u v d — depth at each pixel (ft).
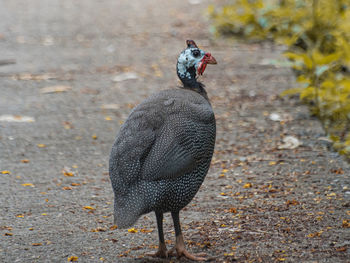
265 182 33.99
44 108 49.73
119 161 23.89
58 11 92.68
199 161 25.07
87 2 100.17
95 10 93.04
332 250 25.07
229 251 25.45
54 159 38.65
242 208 30.40
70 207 31.12
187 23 81.15
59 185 34.30
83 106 50.29
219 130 43.83
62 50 69.41
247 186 33.32
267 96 51.70
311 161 37.19
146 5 95.45
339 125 44.52
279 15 69.36
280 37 69.41
